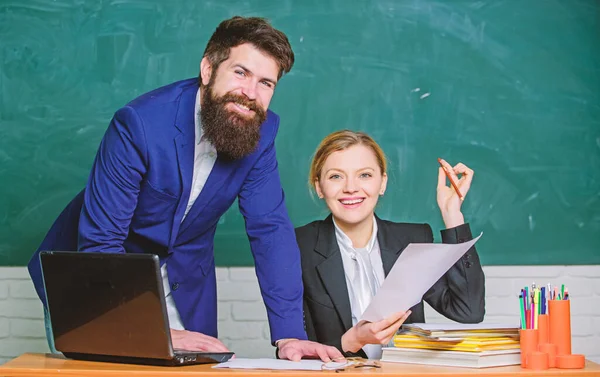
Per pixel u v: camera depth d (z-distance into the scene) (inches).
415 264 66.2
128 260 62.1
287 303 81.0
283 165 128.8
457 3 131.7
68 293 65.1
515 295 128.2
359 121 129.8
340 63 130.2
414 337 68.9
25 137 129.3
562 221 129.8
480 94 130.7
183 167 79.2
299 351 72.7
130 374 60.8
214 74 77.2
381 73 130.3
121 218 76.8
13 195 128.6
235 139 76.5
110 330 64.5
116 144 76.8
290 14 130.5
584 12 132.3
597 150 130.7
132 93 129.6
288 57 77.7
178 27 130.2
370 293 90.6
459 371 62.6
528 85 131.1
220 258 127.6
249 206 84.7
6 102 129.7
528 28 131.9
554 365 65.2
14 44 130.3
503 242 129.1
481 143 130.2
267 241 83.5
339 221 92.3
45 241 91.0
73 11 130.6
